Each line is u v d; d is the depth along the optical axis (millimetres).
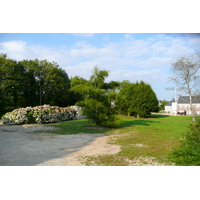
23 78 33594
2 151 6930
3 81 28500
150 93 25172
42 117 15844
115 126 13578
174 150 6258
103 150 7098
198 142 5875
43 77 38156
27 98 35375
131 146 7645
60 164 5527
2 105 28641
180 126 14586
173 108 51281
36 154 6555
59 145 7977
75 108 21234
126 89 26625
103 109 13156
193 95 18938
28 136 10117
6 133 11062
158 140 8828
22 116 15430
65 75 46000
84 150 7121
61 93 39750
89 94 13102
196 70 18562
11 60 31125
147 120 20484
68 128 13055
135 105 25250
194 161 5477
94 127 13453
